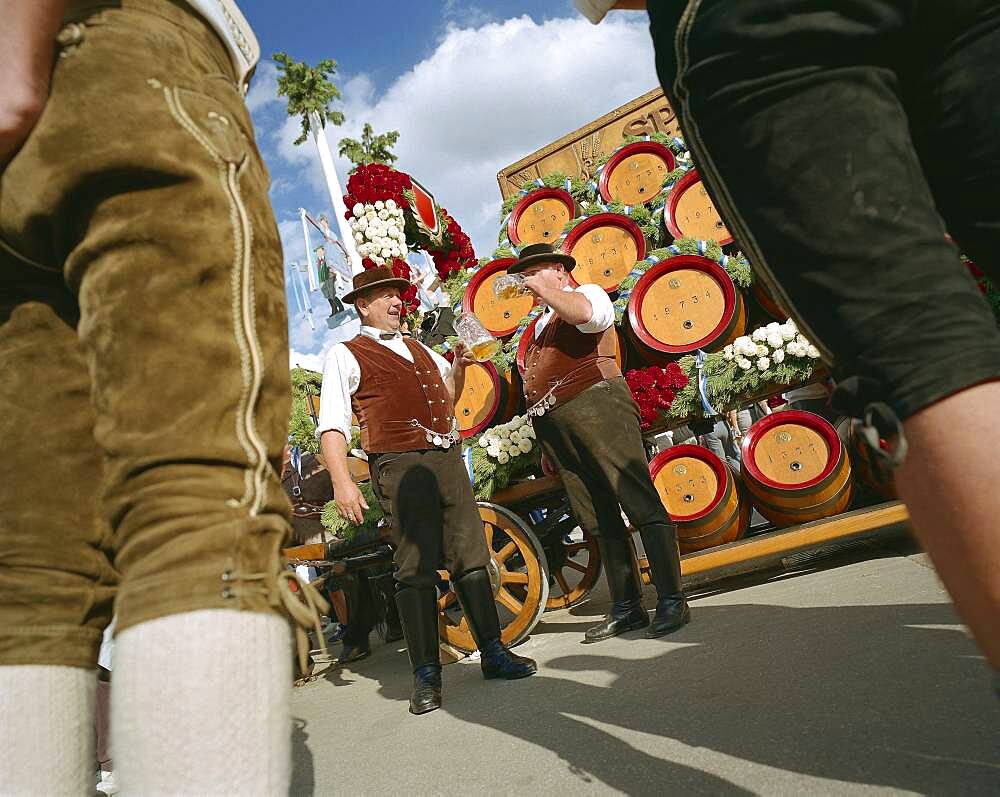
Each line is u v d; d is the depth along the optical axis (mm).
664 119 6352
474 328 3395
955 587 632
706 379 3633
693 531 3600
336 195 7715
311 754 2326
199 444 703
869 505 3701
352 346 3201
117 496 707
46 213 760
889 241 667
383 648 4859
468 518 3084
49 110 743
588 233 4809
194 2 887
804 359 3494
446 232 5332
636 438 3230
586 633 3248
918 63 767
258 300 775
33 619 923
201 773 612
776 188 715
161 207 736
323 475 4816
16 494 960
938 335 634
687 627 2910
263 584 691
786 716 1606
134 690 629
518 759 1753
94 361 740
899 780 1191
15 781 848
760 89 713
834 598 2719
